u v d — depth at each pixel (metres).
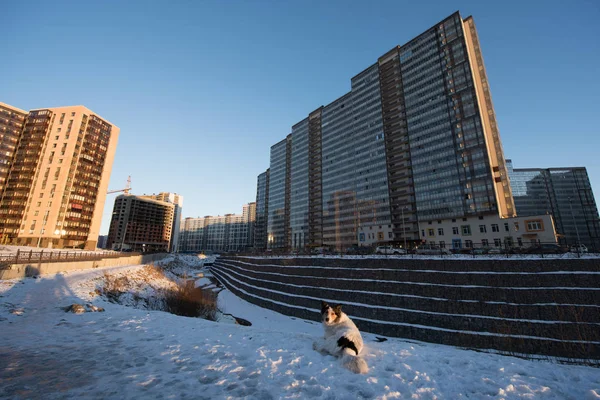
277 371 5.88
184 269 103.56
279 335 9.19
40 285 21.53
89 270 35.62
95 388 4.89
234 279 68.06
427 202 86.38
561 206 173.50
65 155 101.38
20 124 106.62
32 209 96.56
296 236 145.12
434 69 93.56
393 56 110.25
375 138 110.12
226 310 43.44
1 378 5.15
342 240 116.00
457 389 5.30
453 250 42.47
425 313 29.59
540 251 33.22
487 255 32.62
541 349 23.12
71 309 13.24
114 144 119.75
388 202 101.19
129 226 192.50
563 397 5.11
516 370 6.38
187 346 7.66
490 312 26.86
